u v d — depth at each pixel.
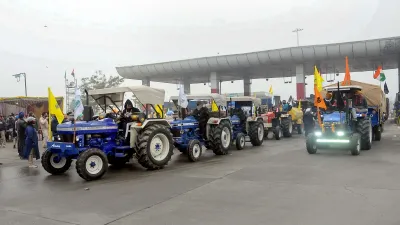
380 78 18.56
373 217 4.28
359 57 25.30
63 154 7.64
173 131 9.98
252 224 4.18
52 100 8.35
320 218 4.30
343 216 4.35
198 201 5.27
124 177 7.46
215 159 9.77
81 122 7.90
